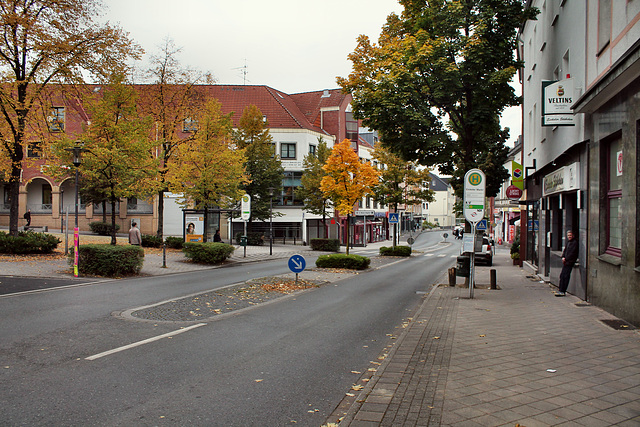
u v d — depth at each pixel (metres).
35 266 16.66
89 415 4.42
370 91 17.03
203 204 27.05
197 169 26.72
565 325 8.70
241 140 40.72
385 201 37.31
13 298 10.89
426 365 6.17
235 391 5.21
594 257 10.85
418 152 17.45
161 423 4.29
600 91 9.35
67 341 7.15
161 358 6.41
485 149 18.61
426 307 11.35
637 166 8.50
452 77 15.40
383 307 11.54
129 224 45.19
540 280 17.88
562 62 14.83
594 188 10.88
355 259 22.17
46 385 5.21
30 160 21.39
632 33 8.82
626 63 8.00
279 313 10.26
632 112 8.68
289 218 49.97
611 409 4.55
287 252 35.00
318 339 7.88
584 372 5.75
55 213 44.25
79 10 21.53
